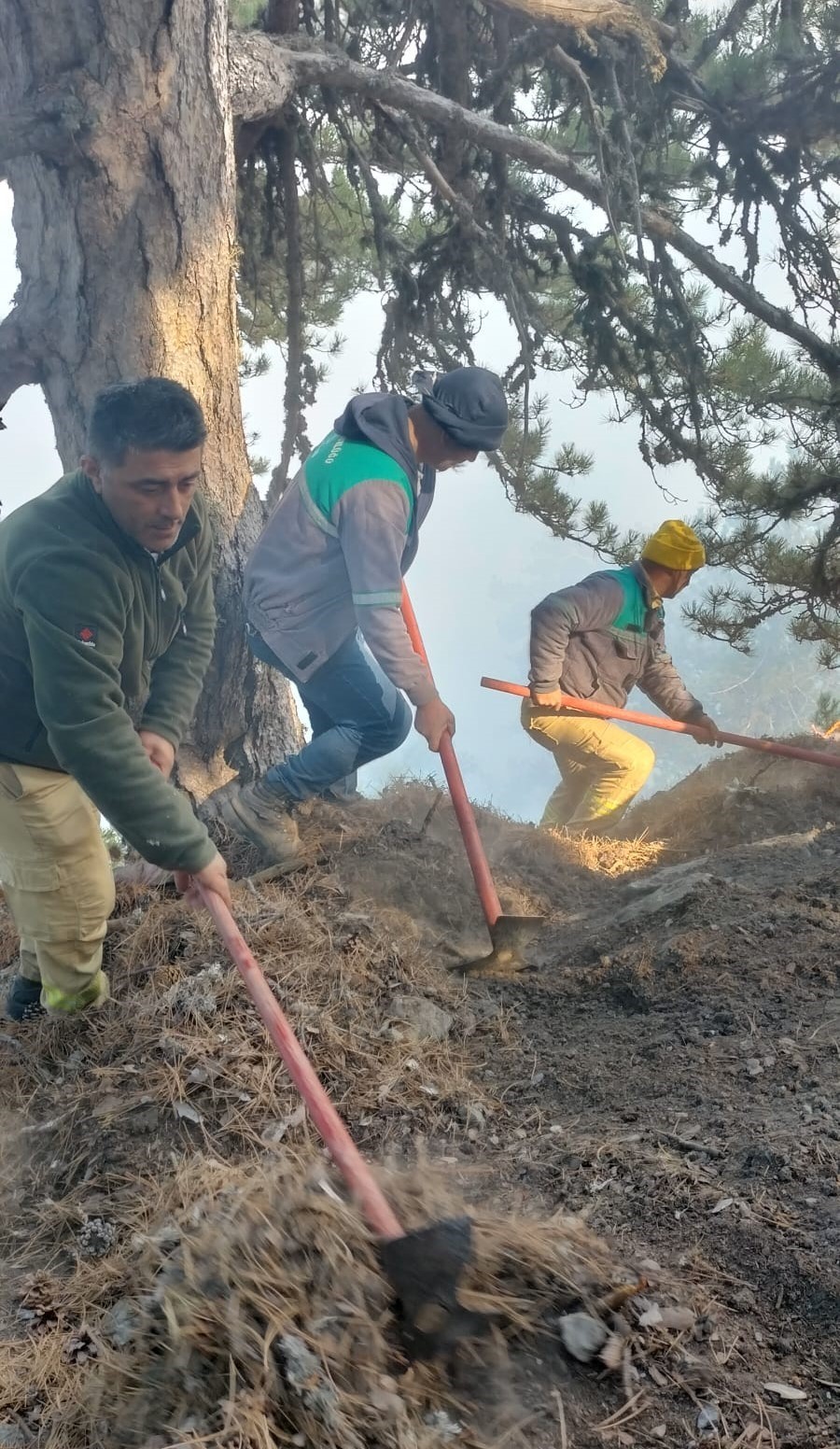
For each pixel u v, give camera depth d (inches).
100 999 133.7
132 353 181.3
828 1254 83.4
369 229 343.0
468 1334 77.0
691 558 213.5
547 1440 72.2
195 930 140.9
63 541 100.1
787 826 207.2
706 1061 113.7
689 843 210.2
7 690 110.8
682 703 223.1
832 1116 99.3
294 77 225.0
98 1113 115.0
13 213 186.2
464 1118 111.5
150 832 101.3
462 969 140.9
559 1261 83.4
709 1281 83.5
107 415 95.1
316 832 171.3
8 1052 130.6
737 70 297.0
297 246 283.7
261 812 161.8
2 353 186.5
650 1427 72.9
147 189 177.8
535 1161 102.3
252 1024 122.6
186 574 117.7
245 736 193.5
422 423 145.4
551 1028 128.0
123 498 98.7
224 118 185.8
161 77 175.3
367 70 236.2
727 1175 94.3
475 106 283.9
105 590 101.3
